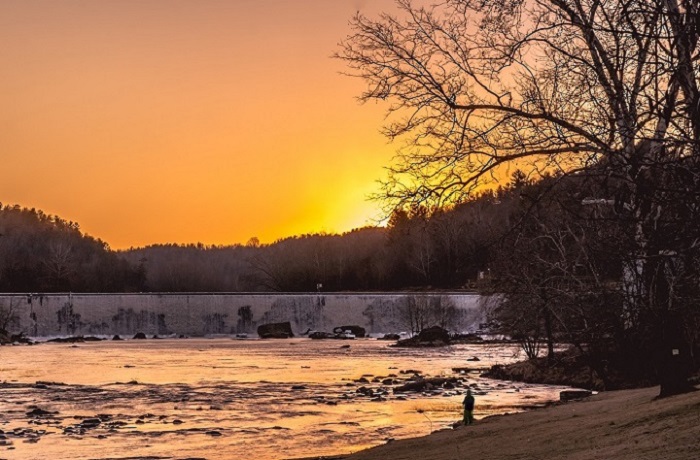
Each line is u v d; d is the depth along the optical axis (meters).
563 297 23.59
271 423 39.59
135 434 36.75
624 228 15.88
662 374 23.91
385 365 75.81
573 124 17.41
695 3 13.32
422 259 125.88
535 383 52.94
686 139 12.66
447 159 18.77
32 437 36.00
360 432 36.47
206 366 77.00
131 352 102.12
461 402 45.34
